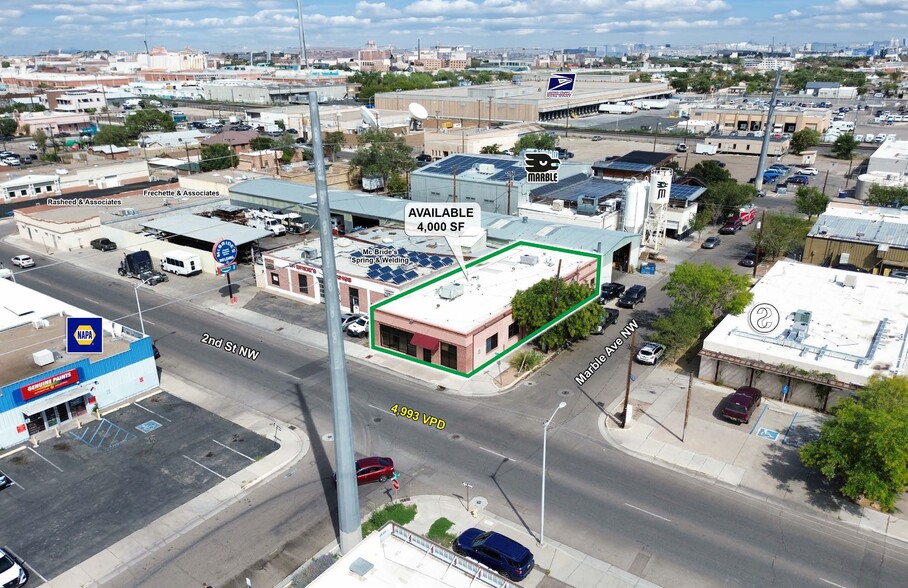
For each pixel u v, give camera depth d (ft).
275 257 190.90
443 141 403.13
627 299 177.17
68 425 124.26
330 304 77.10
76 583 84.64
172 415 127.13
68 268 221.25
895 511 96.27
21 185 312.09
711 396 131.03
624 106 626.23
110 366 129.29
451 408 126.72
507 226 205.46
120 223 243.60
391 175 307.78
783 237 205.67
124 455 113.80
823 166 384.06
